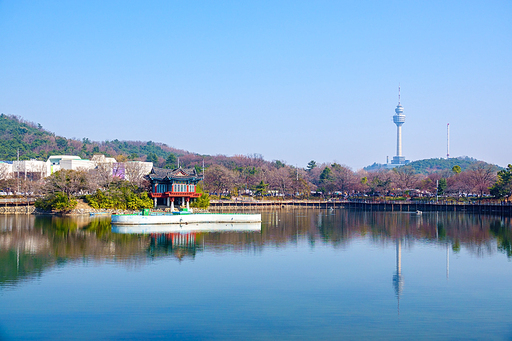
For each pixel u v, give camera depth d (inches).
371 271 2593.5
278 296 2080.5
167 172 6048.2
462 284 2321.6
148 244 3479.3
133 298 2037.4
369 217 6515.8
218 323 1742.1
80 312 1851.6
